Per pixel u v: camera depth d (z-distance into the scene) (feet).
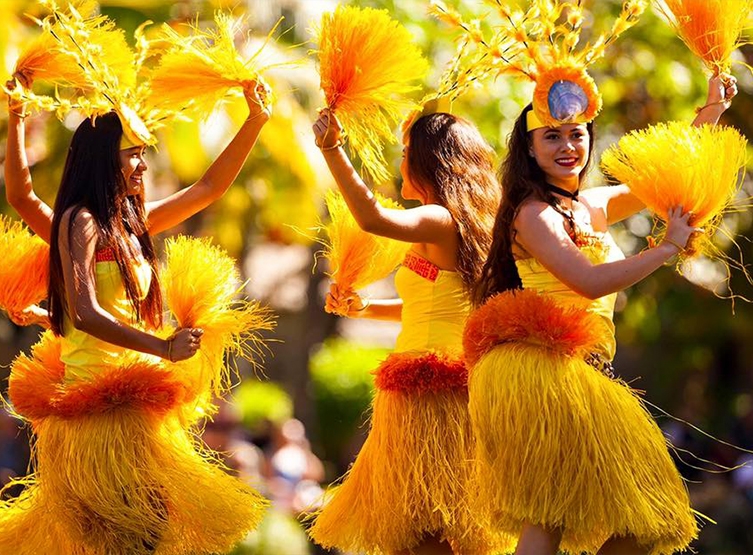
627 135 34.17
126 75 37.83
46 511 35.27
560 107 33.27
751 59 81.30
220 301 36.60
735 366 126.31
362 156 35.70
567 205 34.01
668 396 126.11
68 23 36.17
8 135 37.11
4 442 77.87
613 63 81.66
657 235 34.88
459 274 36.76
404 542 36.19
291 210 75.82
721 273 87.81
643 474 32.24
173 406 35.68
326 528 37.99
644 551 32.89
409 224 35.17
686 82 82.48
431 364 35.96
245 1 67.56
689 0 36.60
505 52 35.40
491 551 37.60
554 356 32.35
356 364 113.19
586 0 78.89
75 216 34.58
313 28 35.22
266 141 69.56
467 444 36.14
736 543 75.05
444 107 37.76
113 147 35.17
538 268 33.86
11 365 37.29
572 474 31.65
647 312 103.40
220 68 36.55
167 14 64.34
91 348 35.40
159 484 34.78
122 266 35.06
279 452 77.25
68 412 34.55
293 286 123.24
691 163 32.12
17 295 37.78
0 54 56.08
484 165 37.55
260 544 59.21
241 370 112.06
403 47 34.65
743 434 99.86
